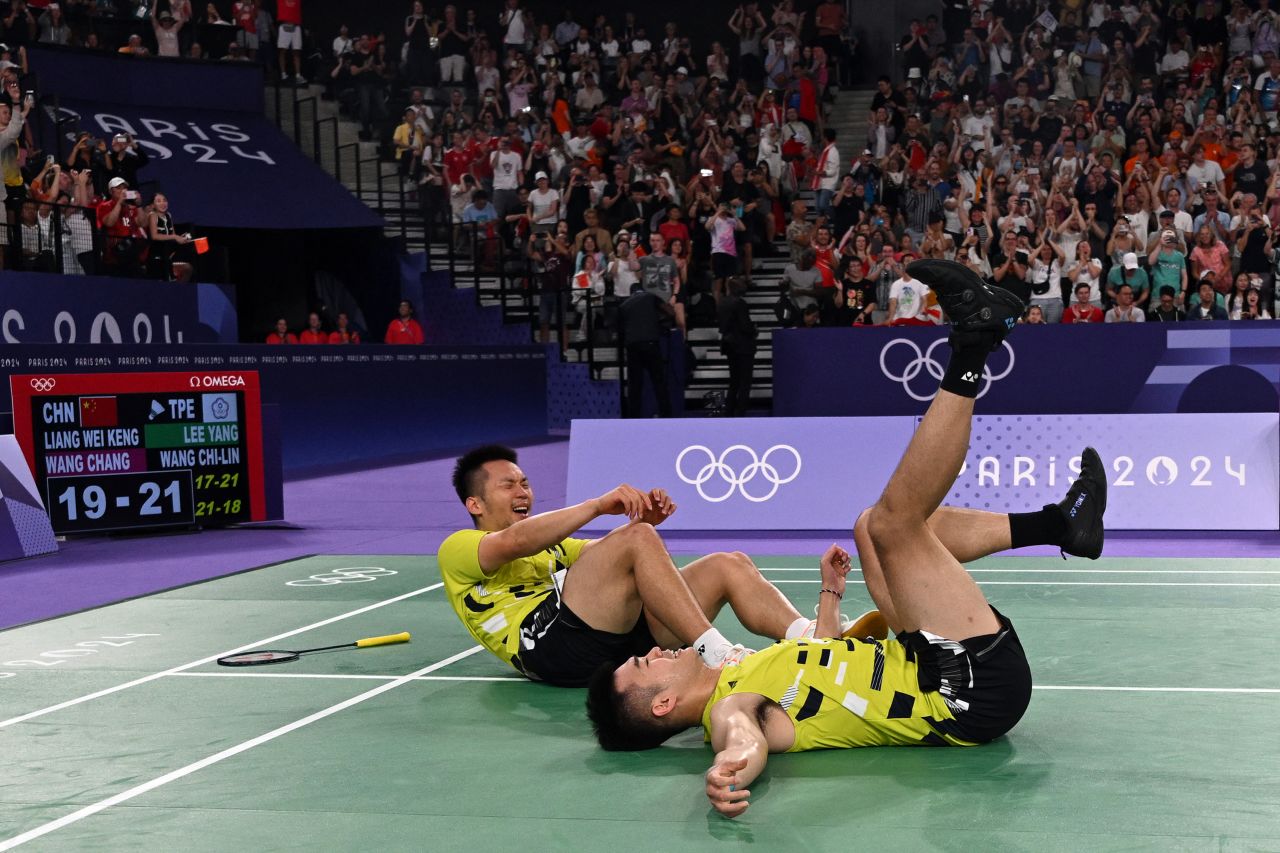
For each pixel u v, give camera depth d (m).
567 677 5.51
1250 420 10.34
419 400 19.31
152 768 4.63
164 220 16.83
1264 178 19.92
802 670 4.54
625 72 25.86
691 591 5.43
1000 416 10.68
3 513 10.06
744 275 21.62
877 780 4.27
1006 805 4.00
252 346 16.23
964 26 26.75
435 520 12.16
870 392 16.95
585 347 21.86
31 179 15.98
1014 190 20.19
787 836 3.78
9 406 12.05
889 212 20.55
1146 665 5.86
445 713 5.31
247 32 24.58
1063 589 7.84
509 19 26.72
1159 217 18.09
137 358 13.88
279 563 9.65
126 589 8.74
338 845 3.81
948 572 4.48
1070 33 24.33
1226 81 22.62
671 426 11.14
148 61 21.95
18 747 4.94
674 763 4.56
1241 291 16.98
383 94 24.80
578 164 22.61
